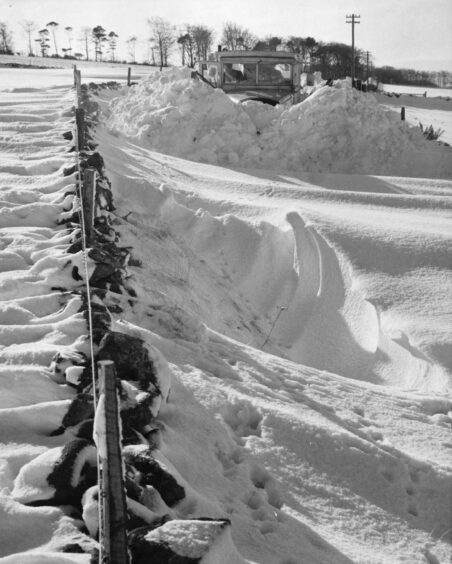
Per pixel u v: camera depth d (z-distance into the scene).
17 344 4.48
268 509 3.71
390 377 8.30
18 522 2.79
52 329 4.64
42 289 5.57
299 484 4.12
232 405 4.63
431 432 5.48
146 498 3.05
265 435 4.44
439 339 8.08
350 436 4.67
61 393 3.88
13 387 3.82
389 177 16.34
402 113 19.91
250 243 10.82
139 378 4.06
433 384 7.68
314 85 21.94
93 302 5.11
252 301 10.23
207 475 3.79
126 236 8.86
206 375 5.00
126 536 2.36
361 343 8.98
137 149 16.47
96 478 3.07
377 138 17.89
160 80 19.75
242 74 21.47
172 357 5.15
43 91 25.75
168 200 11.08
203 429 4.21
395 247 10.16
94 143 13.05
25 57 102.00
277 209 11.59
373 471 4.41
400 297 9.16
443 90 93.00
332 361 8.96
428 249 10.09
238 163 17.62
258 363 5.82
